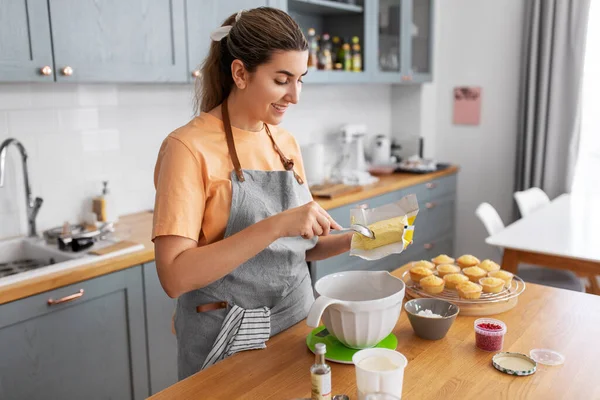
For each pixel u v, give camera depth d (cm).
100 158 247
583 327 131
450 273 154
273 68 120
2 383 167
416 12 379
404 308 141
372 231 123
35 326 172
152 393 210
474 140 413
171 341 214
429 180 362
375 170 361
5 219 220
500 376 109
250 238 114
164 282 117
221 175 129
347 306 111
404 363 99
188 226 119
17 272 202
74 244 198
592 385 105
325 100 365
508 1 382
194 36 232
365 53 333
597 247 226
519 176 384
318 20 342
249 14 124
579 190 373
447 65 416
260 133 139
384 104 419
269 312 133
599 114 361
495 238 243
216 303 132
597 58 354
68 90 232
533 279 279
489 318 130
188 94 280
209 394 104
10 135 216
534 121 370
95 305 188
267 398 102
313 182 322
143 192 267
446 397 102
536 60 361
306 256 153
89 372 189
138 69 213
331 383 106
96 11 198
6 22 176
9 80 179
